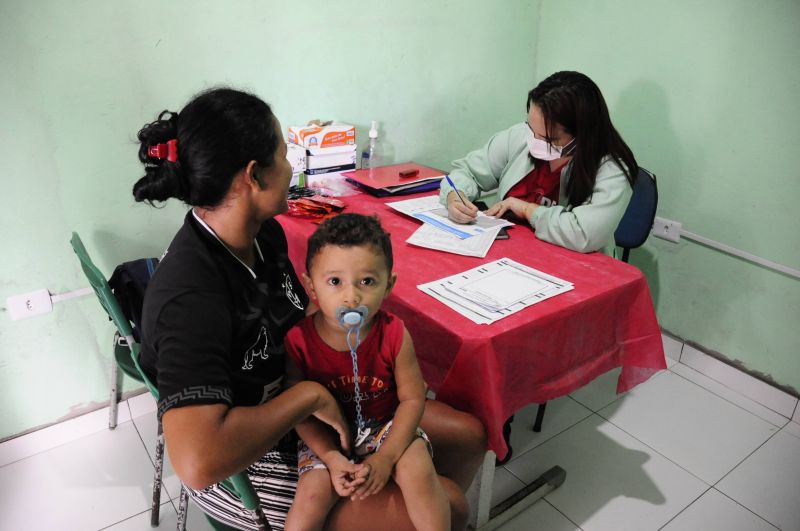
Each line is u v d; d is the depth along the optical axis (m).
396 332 1.09
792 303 2.12
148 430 2.10
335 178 2.29
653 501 1.80
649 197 2.05
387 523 1.06
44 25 1.67
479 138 2.89
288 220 1.86
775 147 2.05
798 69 1.93
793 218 2.05
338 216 1.06
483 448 1.27
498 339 1.22
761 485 1.87
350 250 0.99
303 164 2.20
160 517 1.74
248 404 1.06
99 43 1.78
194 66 1.98
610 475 1.90
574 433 2.09
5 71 1.65
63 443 2.04
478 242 1.70
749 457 1.99
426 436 1.15
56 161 1.81
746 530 1.70
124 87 1.86
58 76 1.74
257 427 0.89
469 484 1.36
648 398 2.29
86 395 2.09
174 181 0.94
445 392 1.28
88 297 1.99
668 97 2.34
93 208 1.92
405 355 1.10
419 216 1.89
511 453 1.98
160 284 0.92
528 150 1.98
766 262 2.15
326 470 1.04
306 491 1.02
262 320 1.05
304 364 1.10
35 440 2.00
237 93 0.96
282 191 1.04
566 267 1.57
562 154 1.82
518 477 1.88
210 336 0.89
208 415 0.83
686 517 1.74
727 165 2.21
